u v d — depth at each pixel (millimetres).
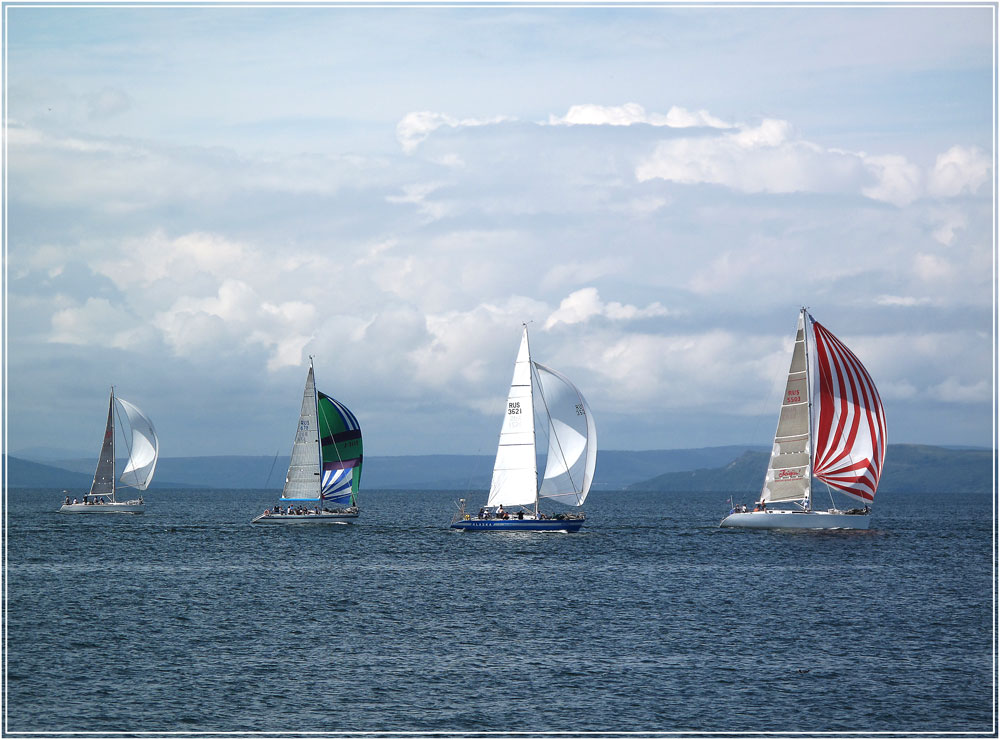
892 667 157625
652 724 131500
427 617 196750
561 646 170500
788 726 131375
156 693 142000
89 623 187750
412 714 134375
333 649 167500
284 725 130250
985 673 154625
